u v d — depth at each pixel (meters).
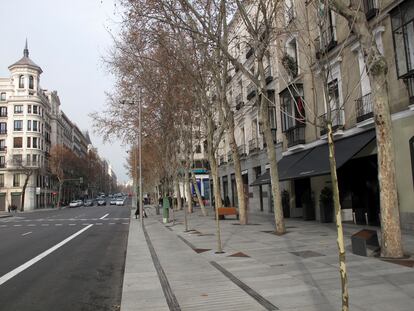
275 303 6.17
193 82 22.69
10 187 83.62
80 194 139.12
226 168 41.06
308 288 6.98
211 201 47.06
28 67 87.00
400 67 14.24
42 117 90.56
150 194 90.19
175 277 8.70
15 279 9.48
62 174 90.50
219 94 20.48
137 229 22.84
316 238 13.66
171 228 21.89
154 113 33.97
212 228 19.98
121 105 37.09
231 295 6.88
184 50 20.12
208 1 16.58
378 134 9.34
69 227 26.77
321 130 19.91
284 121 24.22
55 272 10.33
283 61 13.72
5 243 17.31
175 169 38.81
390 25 14.76
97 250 14.58
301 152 22.66
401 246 9.20
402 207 14.59
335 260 9.41
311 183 22.16
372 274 7.65
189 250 12.86
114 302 7.36
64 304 7.26
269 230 17.36
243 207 21.09
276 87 26.22
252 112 31.97
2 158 84.50
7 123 85.38
